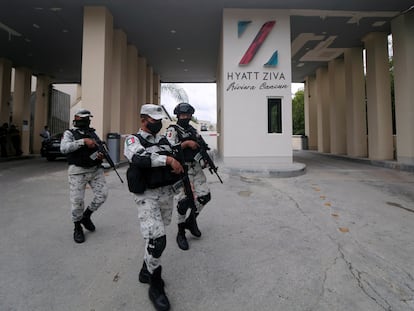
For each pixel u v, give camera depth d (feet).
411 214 14.69
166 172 7.38
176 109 10.64
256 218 13.82
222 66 32.53
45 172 27.91
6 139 44.65
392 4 29.94
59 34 37.65
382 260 9.48
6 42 40.65
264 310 6.82
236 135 30.94
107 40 30.68
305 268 8.89
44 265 8.98
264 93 30.83
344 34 37.55
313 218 13.85
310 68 55.52
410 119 31.09
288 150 30.83
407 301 7.20
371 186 21.61
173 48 43.09
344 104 47.88
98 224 12.79
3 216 13.85
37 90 56.54
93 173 11.06
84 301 7.14
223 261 9.34
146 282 7.98
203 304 7.06
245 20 30.78
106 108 30.68
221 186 21.04
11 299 7.18
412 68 31.30
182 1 29.32
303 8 30.66
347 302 7.13
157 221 7.30
